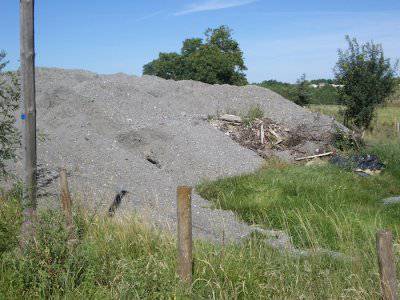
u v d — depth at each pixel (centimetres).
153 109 1738
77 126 1412
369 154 1566
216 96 2231
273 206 1054
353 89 2003
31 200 636
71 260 531
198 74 4850
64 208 657
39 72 1953
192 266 564
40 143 1219
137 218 727
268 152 1656
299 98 2883
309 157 1612
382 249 471
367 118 2038
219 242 785
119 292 501
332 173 1317
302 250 735
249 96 2253
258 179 1246
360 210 1016
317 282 557
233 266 577
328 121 2055
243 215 1024
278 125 1894
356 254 638
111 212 869
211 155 1439
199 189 1226
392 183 1331
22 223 612
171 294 505
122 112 1600
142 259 561
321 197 1086
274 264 604
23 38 628
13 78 880
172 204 1036
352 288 525
